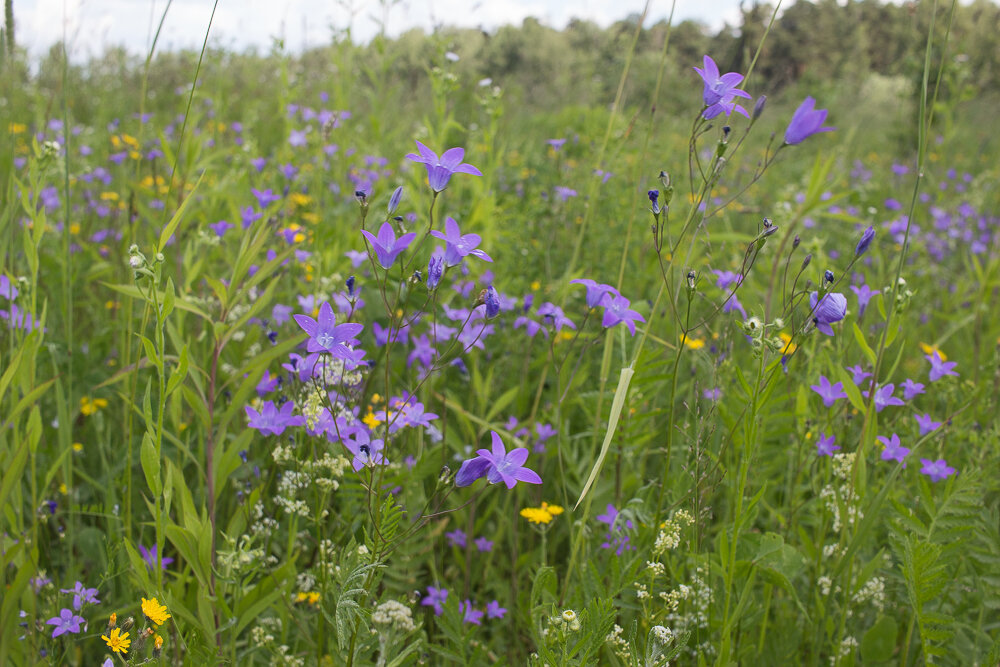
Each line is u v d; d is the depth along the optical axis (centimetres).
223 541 284
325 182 607
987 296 514
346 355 197
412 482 290
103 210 602
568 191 516
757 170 233
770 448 325
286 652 270
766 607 261
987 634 286
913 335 513
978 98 1248
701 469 279
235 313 346
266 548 277
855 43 1102
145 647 220
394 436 319
